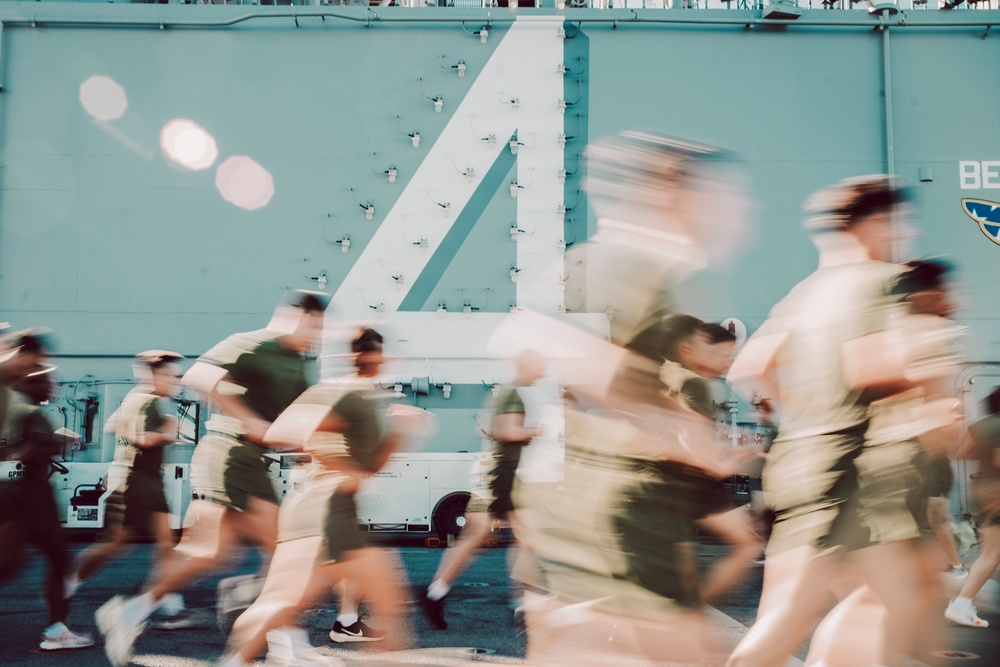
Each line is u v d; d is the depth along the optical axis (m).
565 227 13.91
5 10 14.26
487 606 6.12
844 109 14.45
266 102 14.29
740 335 13.86
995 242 14.16
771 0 14.26
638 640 2.12
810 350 2.52
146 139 14.18
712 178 2.29
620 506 2.14
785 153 14.35
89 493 11.64
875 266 2.53
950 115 14.45
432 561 9.03
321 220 14.01
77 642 4.79
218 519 4.46
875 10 14.46
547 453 2.38
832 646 2.69
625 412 2.17
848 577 2.50
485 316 13.64
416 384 12.94
